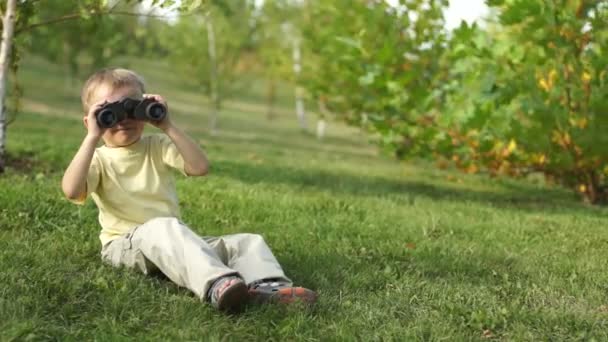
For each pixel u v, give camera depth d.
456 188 9.77
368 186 8.78
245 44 25.23
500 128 8.27
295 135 28.34
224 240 3.72
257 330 3.16
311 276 4.07
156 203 3.86
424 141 9.51
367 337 3.15
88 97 3.81
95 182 3.75
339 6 12.07
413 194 8.42
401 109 9.38
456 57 8.16
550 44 7.74
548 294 3.99
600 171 8.48
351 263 4.46
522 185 10.90
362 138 30.55
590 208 8.37
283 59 24.17
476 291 3.95
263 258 3.60
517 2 7.43
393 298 3.77
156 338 2.99
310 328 3.22
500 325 3.43
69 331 3.05
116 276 3.70
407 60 10.02
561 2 7.57
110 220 3.84
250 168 9.38
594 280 4.35
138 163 3.85
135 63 48.06
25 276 3.63
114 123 3.61
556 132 8.44
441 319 3.43
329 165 12.09
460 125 8.93
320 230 5.46
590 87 7.96
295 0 24.03
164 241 3.49
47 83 34.66
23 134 11.34
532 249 5.30
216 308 3.34
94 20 6.93
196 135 20.41
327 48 12.60
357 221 6.02
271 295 3.43
